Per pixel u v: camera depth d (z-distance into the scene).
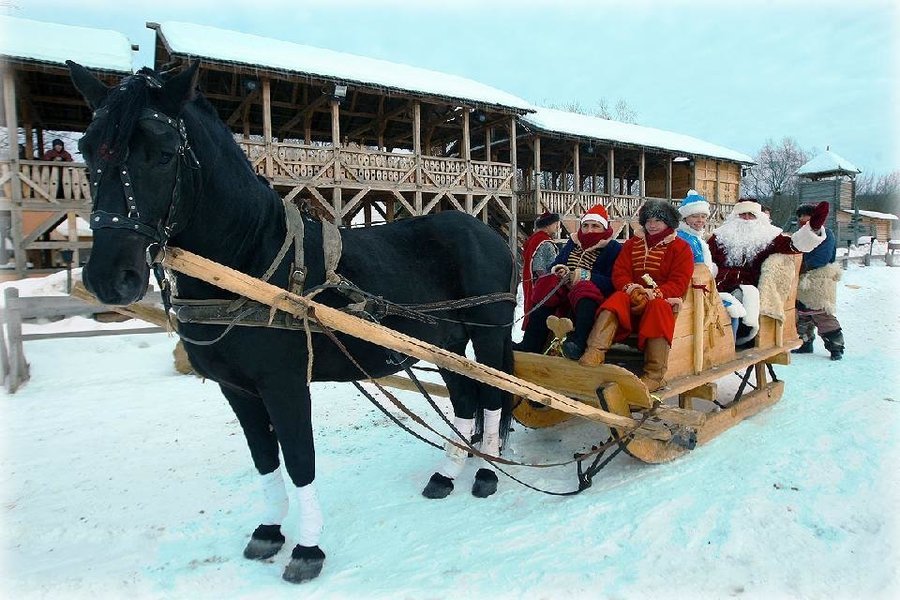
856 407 5.38
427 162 15.36
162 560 3.14
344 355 3.22
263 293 2.64
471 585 2.84
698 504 3.59
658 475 4.04
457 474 4.02
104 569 3.04
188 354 2.98
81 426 5.35
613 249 4.79
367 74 14.12
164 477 4.24
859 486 3.71
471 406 4.12
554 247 5.36
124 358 7.82
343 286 3.06
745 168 26.06
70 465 4.46
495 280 3.97
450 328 3.89
